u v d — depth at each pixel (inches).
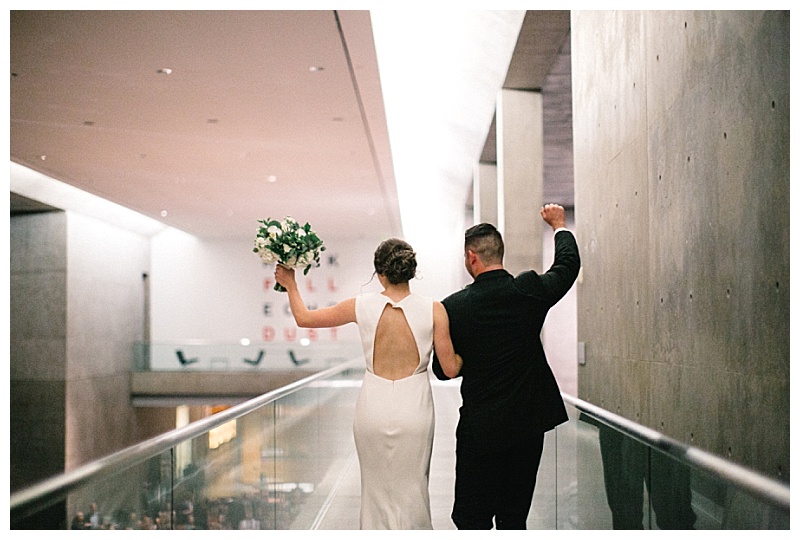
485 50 413.1
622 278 216.5
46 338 800.3
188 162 627.8
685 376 166.1
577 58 279.6
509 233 441.7
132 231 991.0
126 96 436.5
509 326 140.3
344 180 709.3
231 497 157.2
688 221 162.7
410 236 1093.1
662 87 178.5
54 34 337.7
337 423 301.4
